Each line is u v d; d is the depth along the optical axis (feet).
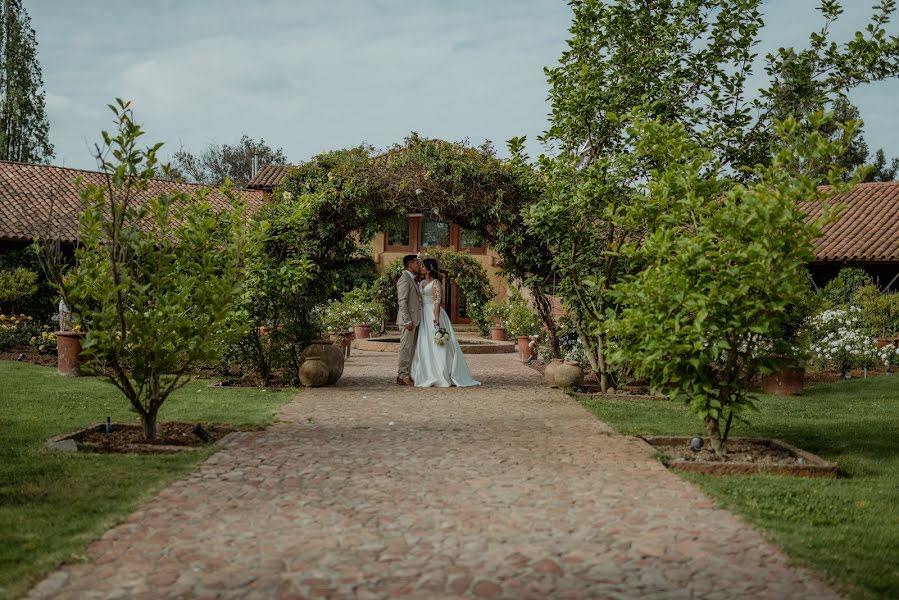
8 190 75.46
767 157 38.58
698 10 39.83
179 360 23.66
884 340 52.13
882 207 74.90
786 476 19.67
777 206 19.56
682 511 16.01
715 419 21.62
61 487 16.97
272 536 14.12
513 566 12.71
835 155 20.83
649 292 21.33
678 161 24.90
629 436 24.86
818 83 37.47
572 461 20.93
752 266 19.76
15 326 54.60
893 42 35.37
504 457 21.39
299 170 41.91
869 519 15.56
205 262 23.24
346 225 41.63
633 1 40.06
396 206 40.65
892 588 11.85
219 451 21.54
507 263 42.98
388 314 91.66
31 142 138.62
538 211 35.14
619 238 36.63
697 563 12.89
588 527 14.87
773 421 28.81
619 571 12.50
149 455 20.67
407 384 41.24
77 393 32.73
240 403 31.76
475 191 40.47
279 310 38.93
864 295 59.31
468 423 27.50
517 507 16.28
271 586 11.72
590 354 38.91
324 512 15.72
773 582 12.07
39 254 22.40
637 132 25.12
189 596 11.32
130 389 22.53
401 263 89.81
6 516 14.87
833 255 67.10
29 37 139.64
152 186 89.30
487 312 85.71
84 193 22.07
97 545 13.43
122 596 11.27
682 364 21.84
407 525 14.92
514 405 32.63
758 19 38.83
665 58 38.88
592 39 40.45
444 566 12.67
